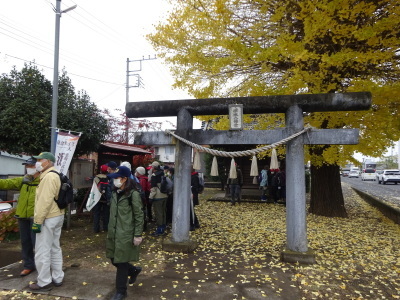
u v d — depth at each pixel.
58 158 5.78
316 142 5.02
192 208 7.27
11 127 5.60
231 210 10.45
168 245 5.42
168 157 32.09
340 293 3.75
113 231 3.38
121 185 3.47
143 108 5.72
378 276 4.36
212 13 6.56
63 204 3.78
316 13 5.52
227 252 5.46
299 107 5.11
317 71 6.29
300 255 4.84
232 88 8.09
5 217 5.99
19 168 13.79
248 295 3.64
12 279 4.05
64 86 7.11
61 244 5.73
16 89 6.00
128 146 9.61
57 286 3.82
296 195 5.01
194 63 7.17
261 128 8.37
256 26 6.50
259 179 14.14
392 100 6.25
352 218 8.99
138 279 4.10
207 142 5.49
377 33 5.68
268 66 6.66
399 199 15.43
